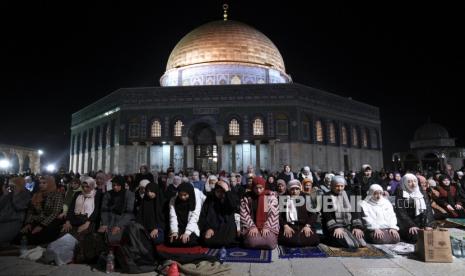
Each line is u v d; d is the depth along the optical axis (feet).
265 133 112.88
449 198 40.04
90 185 31.58
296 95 114.93
